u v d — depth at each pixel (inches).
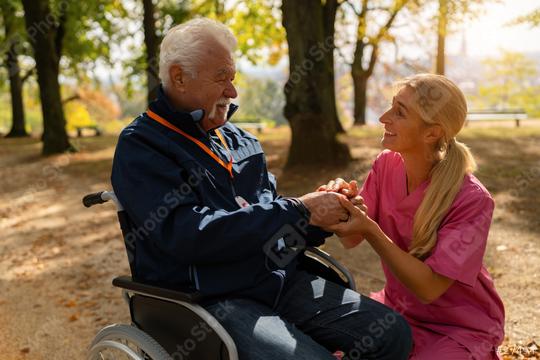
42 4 553.3
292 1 342.0
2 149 650.8
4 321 157.5
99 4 699.4
